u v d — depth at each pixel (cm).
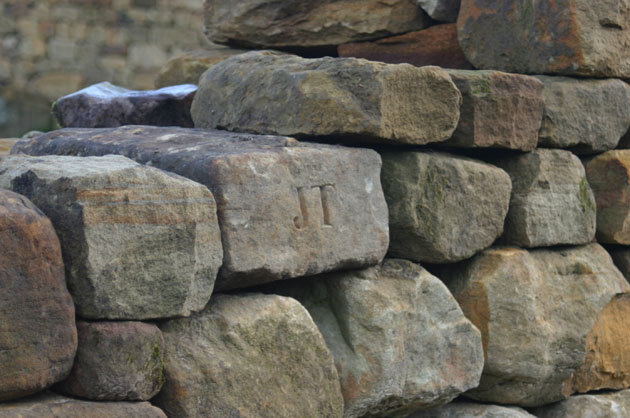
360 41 505
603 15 437
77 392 261
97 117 486
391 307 347
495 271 393
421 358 359
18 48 1311
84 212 259
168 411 279
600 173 451
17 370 243
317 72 356
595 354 432
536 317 397
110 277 262
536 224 409
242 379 292
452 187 376
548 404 436
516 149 407
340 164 334
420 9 491
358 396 340
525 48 444
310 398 310
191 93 480
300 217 318
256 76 381
